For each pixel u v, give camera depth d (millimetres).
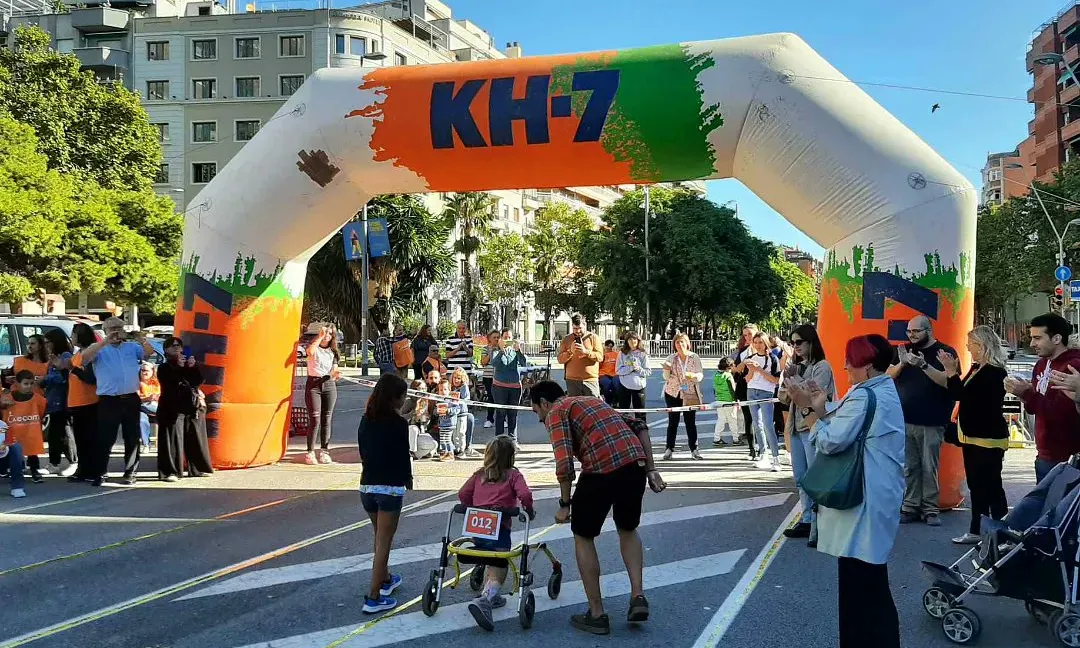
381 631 4570
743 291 47031
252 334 9680
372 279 38188
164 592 5297
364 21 54156
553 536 6645
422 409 10969
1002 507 6176
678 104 8188
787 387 3842
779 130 8016
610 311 48844
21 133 24266
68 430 10180
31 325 13539
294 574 5664
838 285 7992
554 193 78688
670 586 5348
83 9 53875
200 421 9406
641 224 47969
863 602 3605
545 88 8477
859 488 3562
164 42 53938
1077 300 23812
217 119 53656
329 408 10555
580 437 4668
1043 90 58250
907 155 7777
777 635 4469
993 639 4434
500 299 56094
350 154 9094
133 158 33094
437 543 6465
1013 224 42031
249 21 53438
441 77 8859
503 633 4535
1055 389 5316
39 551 6332
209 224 9602
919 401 6891
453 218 49312
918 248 7574
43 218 23469
